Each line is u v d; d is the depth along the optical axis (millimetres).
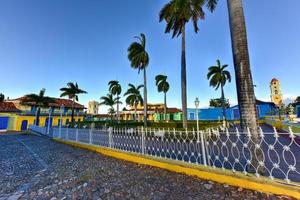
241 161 4988
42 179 4930
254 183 3537
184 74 15211
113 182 4445
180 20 15820
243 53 4227
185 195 3520
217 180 4078
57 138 14070
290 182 3338
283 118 20047
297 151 6801
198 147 4781
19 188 4332
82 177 4914
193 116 42781
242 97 4137
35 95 32250
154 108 60438
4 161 7293
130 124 25109
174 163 5145
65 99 47844
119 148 7535
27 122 34938
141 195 3643
